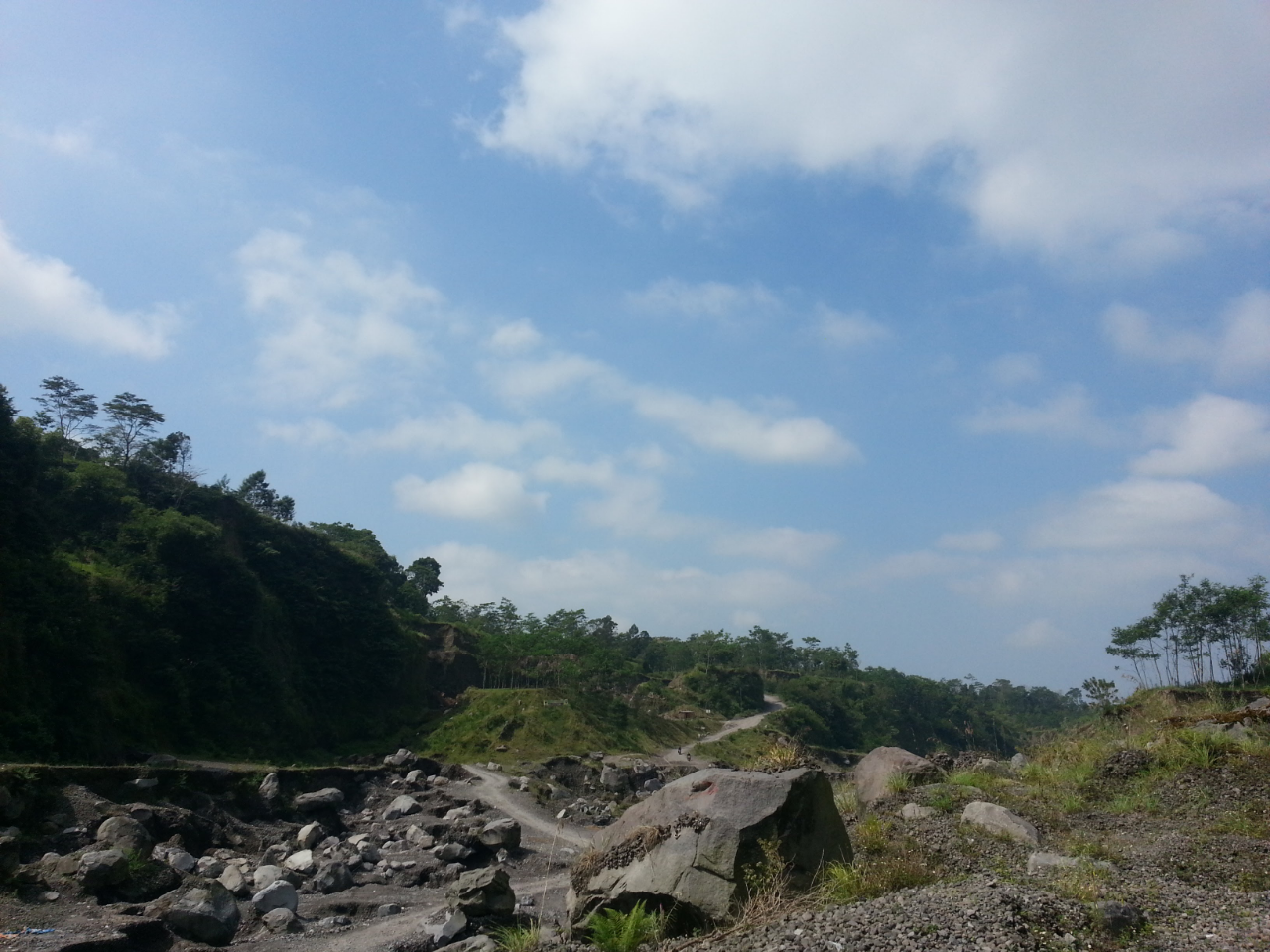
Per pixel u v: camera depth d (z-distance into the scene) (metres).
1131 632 45.50
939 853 11.80
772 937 8.27
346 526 106.00
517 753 59.25
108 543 58.50
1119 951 7.17
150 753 46.50
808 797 10.88
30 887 19.50
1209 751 16.34
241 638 61.16
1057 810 15.19
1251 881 10.28
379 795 40.44
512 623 109.12
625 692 88.06
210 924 19.62
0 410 48.12
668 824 10.93
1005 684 135.25
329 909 22.86
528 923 19.39
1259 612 42.75
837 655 125.75
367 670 73.50
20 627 42.44
